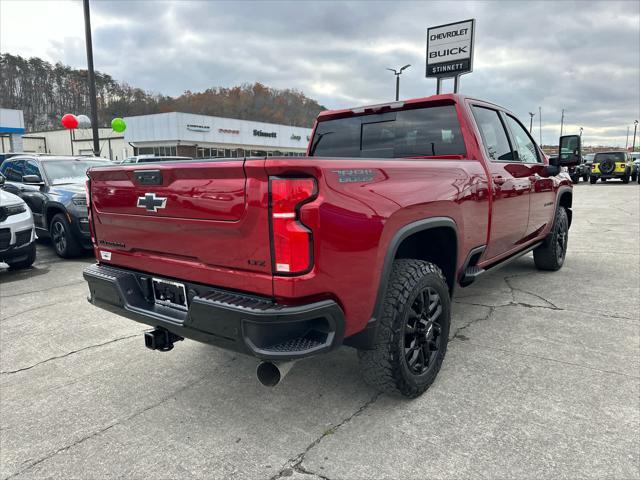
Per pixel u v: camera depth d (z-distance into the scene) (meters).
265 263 2.00
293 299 1.97
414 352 2.64
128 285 2.70
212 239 2.19
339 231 2.05
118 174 2.61
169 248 2.43
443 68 15.86
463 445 2.26
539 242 5.10
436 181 2.75
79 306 4.72
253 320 1.95
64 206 6.86
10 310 4.62
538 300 4.55
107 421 2.58
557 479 2.00
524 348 3.40
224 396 2.82
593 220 10.68
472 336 3.65
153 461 2.21
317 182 1.96
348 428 2.44
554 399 2.66
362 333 2.35
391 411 2.59
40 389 2.97
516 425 2.41
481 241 3.40
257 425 2.49
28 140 54.31
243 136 50.72
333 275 2.06
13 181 8.28
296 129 58.19
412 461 2.15
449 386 2.85
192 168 2.18
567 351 3.33
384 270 2.33
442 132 3.58
